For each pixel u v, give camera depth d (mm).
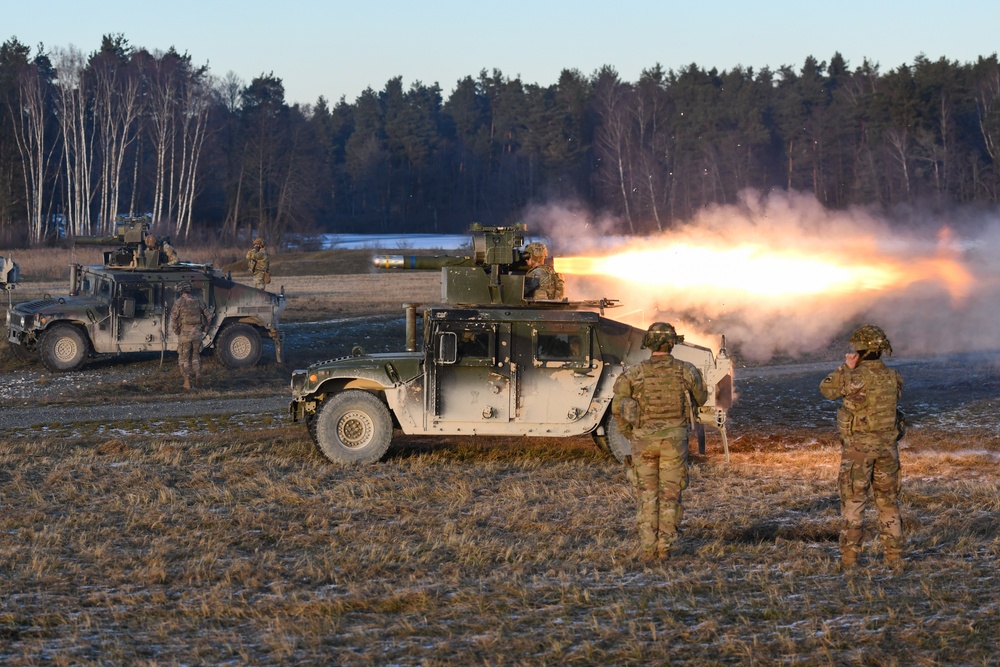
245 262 58625
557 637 6934
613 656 6570
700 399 9055
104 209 73938
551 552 9273
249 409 18969
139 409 18922
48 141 86500
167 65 80625
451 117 138125
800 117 81812
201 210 93625
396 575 8633
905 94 71938
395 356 13805
